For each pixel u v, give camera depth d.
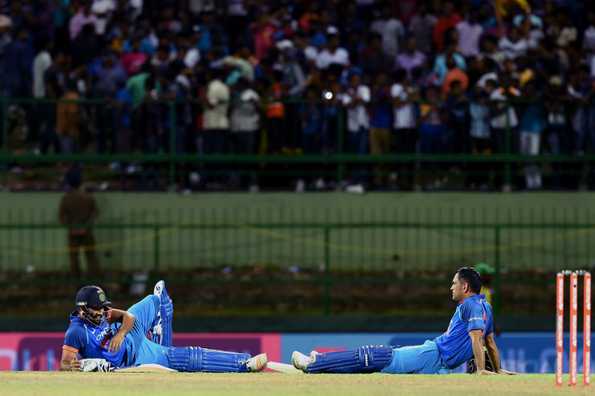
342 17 97.38
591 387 45.06
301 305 87.06
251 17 96.94
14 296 86.69
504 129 91.50
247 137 91.50
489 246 92.25
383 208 93.06
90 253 89.50
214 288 88.00
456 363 52.81
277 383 45.94
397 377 47.97
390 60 94.94
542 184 93.69
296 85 93.00
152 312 54.72
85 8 95.69
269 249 92.00
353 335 81.56
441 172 93.44
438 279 85.38
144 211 92.75
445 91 92.44
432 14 97.25
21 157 91.56
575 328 45.03
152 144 91.69
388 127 91.62
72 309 86.06
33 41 95.00
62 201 89.44
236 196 93.19
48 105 91.88
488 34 94.62
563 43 96.38
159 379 47.00
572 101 91.44
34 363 79.81
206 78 92.19
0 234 91.88
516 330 82.31
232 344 81.06
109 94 93.19
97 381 46.41
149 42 95.38
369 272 91.31
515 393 43.53
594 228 92.50
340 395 43.09
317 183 93.81
